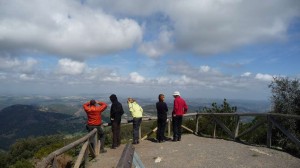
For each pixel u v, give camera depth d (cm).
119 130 1166
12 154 2752
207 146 1061
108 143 1270
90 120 1036
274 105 1092
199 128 1434
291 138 901
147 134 1286
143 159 905
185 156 911
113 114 1128
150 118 1292
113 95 1145
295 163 792
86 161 857
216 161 834
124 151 335
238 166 775
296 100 1041
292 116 880
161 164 830
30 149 2608
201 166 787
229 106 1459
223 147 1030
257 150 958
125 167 260
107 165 870
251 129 1086
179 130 1221
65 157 945
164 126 1211
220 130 1352
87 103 1057
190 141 1195
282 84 1078
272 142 1059
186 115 1352
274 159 838
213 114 1298
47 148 1223
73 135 1694
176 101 1207
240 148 1002
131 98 1234
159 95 1214
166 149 1040
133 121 1201
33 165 1070
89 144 894
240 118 1271
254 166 771
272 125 1027
